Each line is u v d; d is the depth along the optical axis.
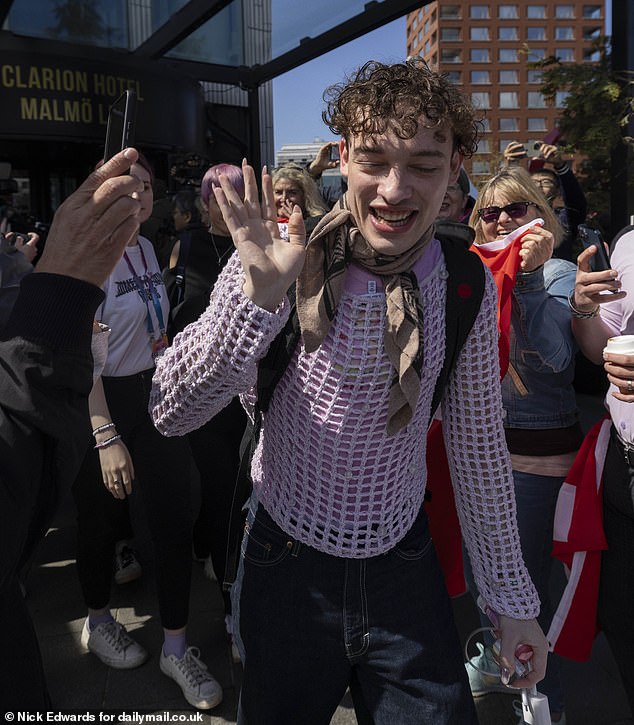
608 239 4.91
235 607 1.39
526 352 1.89
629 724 2.13
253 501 1.39
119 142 0.94
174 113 7.49
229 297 1.07
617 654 1.79
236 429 2.53
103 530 2.37
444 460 1.62
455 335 1.25
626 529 1.72
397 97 1.08
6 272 1.12
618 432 1.70
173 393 1.17
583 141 4.76
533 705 1.40
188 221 5.02
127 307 2.18
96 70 6.70
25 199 9.05
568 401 2.00
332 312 1.17
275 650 1.31
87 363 0.86
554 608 2.73
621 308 1.81
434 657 1.30
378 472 1.25
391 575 1.29
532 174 3.93
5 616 1.03
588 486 1.78
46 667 2.43
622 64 4.60
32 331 0.82
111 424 2.11
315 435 1.23
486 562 1.39
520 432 1.97
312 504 1.26
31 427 0.83
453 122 1.13
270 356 1.22
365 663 1.33
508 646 1.38
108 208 0.84
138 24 6.31
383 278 1.21
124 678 2.37
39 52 6.40
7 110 6.34
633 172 4.66
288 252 1.05
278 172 3.16
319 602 1.28
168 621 2.29
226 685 2.33
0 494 0.81
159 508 2.24
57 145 8.37
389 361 1.19
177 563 2.27
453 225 1.31
